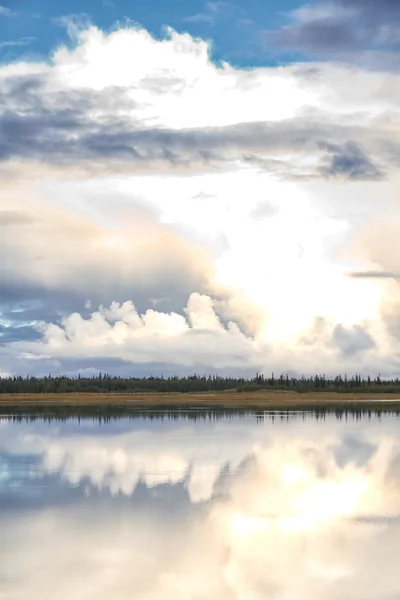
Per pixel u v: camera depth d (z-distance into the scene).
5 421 111.25
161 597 23.80
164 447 67.00
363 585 24.83
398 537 31.22
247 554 28.61
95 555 28.45
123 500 39.41
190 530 32.34
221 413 130.88
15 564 27.31
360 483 45.25
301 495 40.97
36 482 45.78
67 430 90.31
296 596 23.80
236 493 41.53
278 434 81.19
